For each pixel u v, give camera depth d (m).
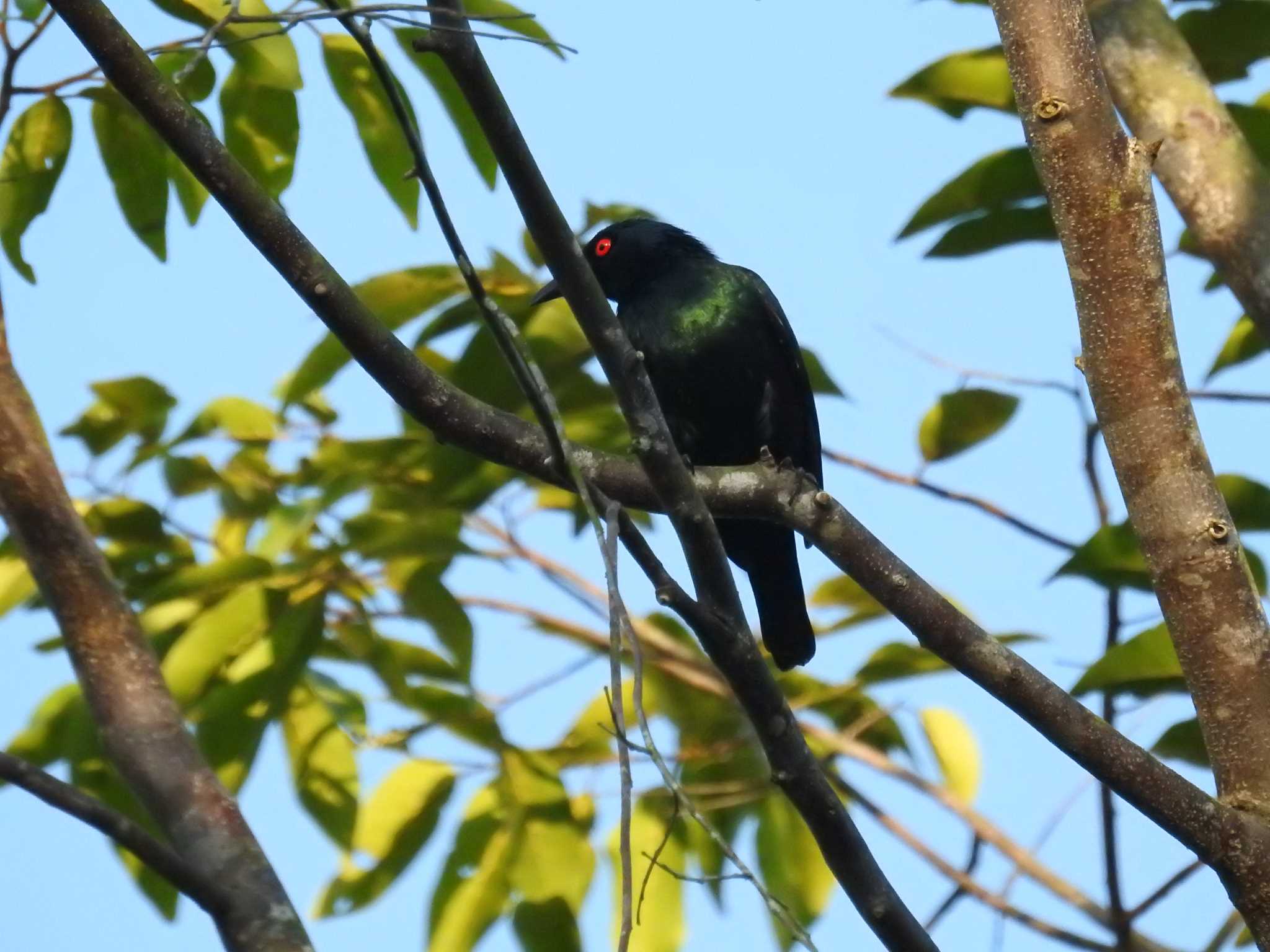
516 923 9.97
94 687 7.66
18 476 8.06
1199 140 8.69
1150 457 6.91
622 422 10.59
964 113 10.25
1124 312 6.96
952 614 6.99
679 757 11.11
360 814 10.38
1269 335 8.24
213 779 7.29
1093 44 7.17
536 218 6.70
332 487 10.08
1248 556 8.80
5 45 8.17
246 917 6.33
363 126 9.90
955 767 11.35
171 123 6.79
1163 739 8.72
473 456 10.42
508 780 10.36
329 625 10.27
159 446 11.24
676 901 10.42
